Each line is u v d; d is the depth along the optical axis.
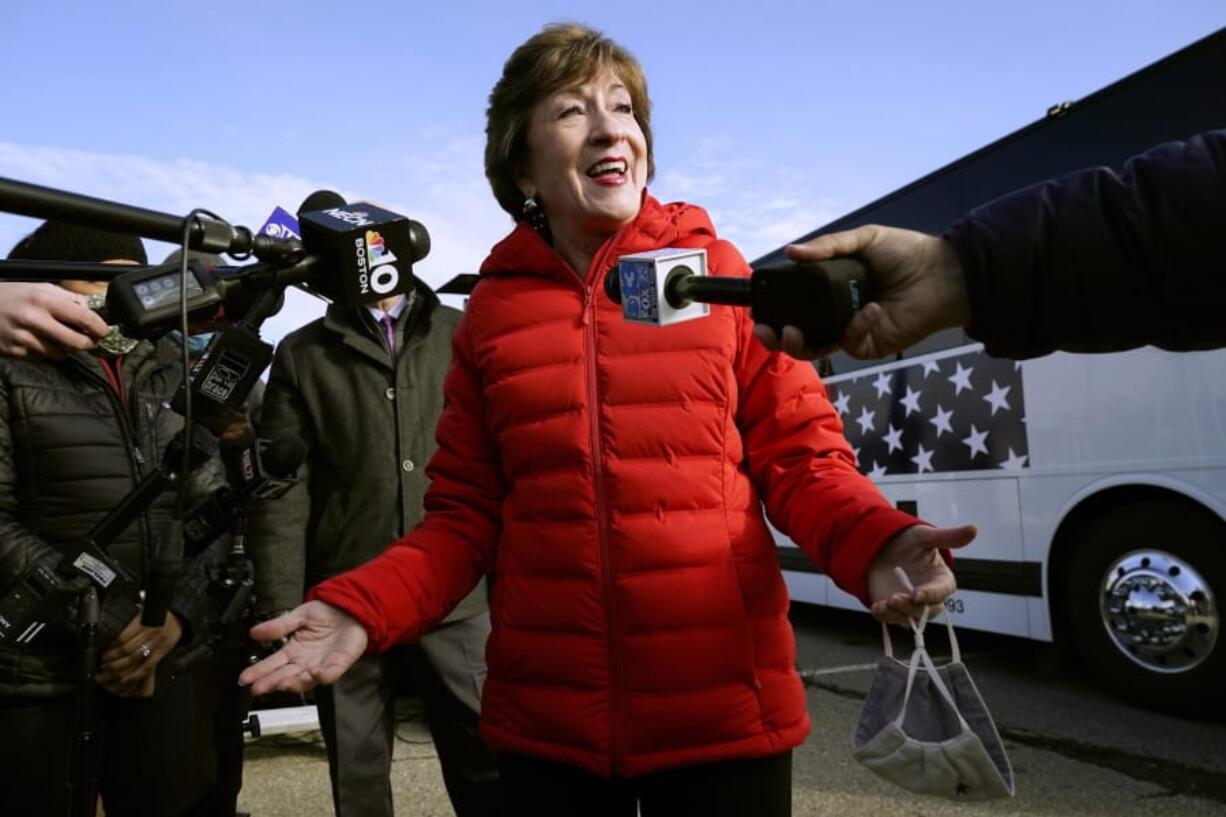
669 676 1.48
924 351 5.61
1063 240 0.81
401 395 2.72
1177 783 3.33
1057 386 4.77
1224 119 4.11
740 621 1.50
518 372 1.62
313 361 2.74
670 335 1.55
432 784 3.71
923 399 5.60
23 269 1.32
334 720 2.54
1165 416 4.25
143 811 2.07
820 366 6.52
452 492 1.74
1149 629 4.34
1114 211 0.81
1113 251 0.80
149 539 2.08
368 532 2.68
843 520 1.39
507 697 1.59
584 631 1.51
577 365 1.57
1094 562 4.61
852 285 0.85
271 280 1.31
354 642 1.46
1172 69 4.34
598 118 1.69
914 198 5.69
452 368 1.82
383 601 1.51
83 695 1.65
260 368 1.35
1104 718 4.25
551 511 1.55
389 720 2.65
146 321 1.24
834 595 6.62
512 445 1.61
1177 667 4.25
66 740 1.97
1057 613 4.82
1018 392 5.00
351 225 1.31
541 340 1.61
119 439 2.11
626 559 1.50
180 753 2.11
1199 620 4.16
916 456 5.63
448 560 1.65
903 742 1.40
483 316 1.71
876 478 5.95
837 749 3.89
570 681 1.51
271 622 1.44
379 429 2.69
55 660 1.93
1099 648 4.59
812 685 5.14
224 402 1.35
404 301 2.81
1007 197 0.87
